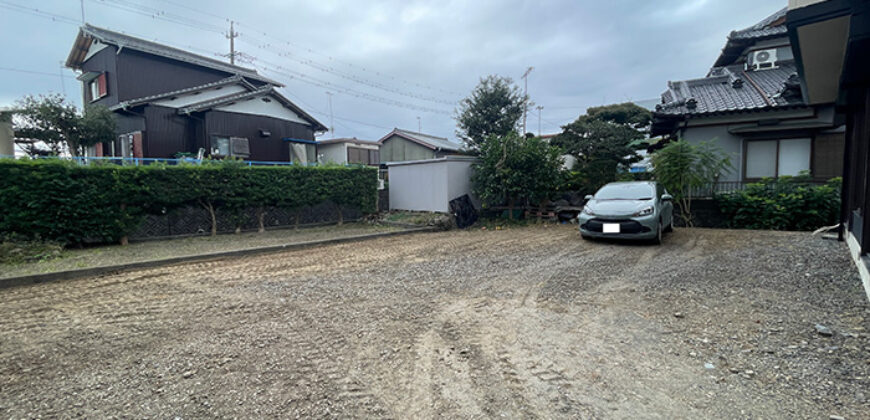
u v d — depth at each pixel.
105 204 6.73
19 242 5.80
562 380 2.19
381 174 17.03
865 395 1.94
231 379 2.26
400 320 3.21
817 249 5.56
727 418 1.81
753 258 5.18
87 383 2.23
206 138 12.91
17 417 1.90
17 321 3.27
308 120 16.59
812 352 2.43
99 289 4.28
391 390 2.12
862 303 3.23
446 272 4.95
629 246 6.45
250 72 17.95
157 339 2.86
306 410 1.93
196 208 8.23
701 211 9.57
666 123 11.21
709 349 2.54
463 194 11.11
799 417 1.79
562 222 10.37
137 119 12.97
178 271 5.18
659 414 1.85
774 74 11.65
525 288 4.12
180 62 14.98
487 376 2.26
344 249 6.98
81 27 13.64
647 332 2.85
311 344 2.74
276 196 8.91
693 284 4.06
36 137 11.27
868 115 4.02
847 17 2.88
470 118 17.27
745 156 9.99
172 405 1.99
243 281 4.60
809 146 9.38
